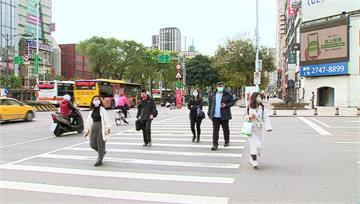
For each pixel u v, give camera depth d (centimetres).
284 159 1032
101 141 967
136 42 6519
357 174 841
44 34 10012
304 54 4703
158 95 7512
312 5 4628
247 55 5209
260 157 1065
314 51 4550
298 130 1806
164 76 7381
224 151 1181
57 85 4450
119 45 6450
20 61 5619
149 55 6631
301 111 3406
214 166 945
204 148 1248
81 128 1734
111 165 968
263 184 756
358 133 1675
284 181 779
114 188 738
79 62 11394
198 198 663
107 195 689
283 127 1958
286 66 8588
